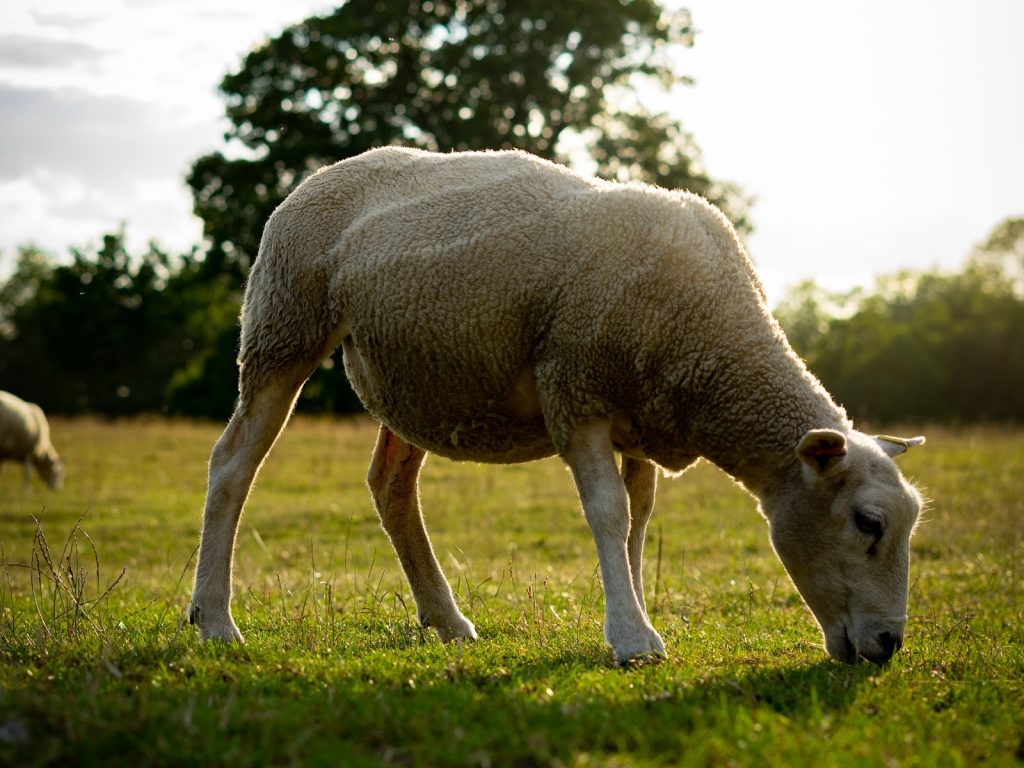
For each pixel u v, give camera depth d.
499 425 5.14
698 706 3.70
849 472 4.46
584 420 4.77
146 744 3.31
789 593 7.50
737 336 4.68
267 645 4.96
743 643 5.33
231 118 32.75
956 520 11.12
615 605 4.56
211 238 32.09
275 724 3.46
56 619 5.54
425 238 5.09
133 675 4.14
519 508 13.59
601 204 4.85
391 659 4.53
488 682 4.12
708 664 4.57
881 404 43.47
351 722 3.51
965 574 8.27
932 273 70.50
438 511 13.46
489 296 4.88
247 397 5.61
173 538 12.84
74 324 50.75
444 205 5.16
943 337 46.16
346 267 5.29
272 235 5.62
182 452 21.75
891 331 44.75
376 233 5.25
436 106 32.47
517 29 31.69
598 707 3.66
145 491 17.08
